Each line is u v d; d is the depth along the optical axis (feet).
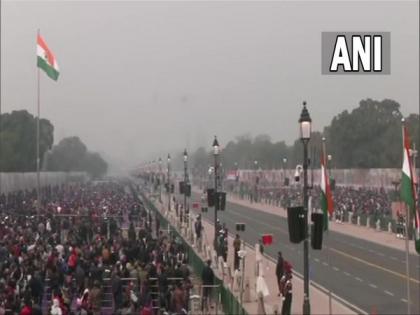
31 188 409.49
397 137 486.38
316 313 113.91
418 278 151.53
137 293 102.06
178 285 102.12
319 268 168.76
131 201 335.26
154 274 114.93
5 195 309.63
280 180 559.79
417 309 115.55
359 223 289.74
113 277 104.58
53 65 240.94
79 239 157.48
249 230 276.00
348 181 487.20
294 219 90.53
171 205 365.61
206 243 195.93
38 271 108.58
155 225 246.88
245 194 585.22
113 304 105.60
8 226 166.71
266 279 150.71
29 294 92.53
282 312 105.60
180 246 157.48
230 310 105.19
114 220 213.25
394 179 377.91
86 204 281.54
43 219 189.98
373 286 141.28
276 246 218.18
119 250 133.08
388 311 114.42
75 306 106.22
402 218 233.35
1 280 104.37
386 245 217.77
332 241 230.68
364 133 517.55
